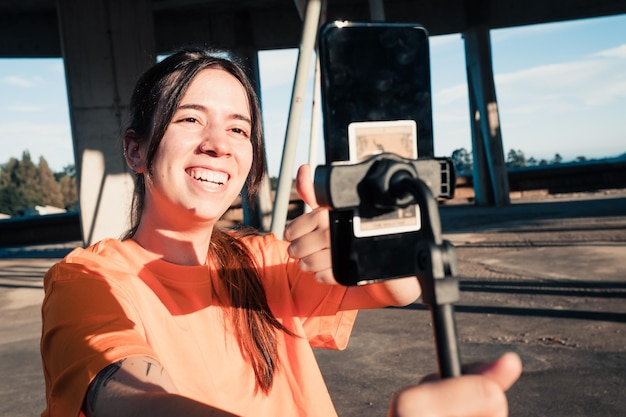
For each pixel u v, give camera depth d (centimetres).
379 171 63
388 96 72
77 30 1483
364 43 72
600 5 2527
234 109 135
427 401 44
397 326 665
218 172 133
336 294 138
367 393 465
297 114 630
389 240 71
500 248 1209
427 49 75
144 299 121
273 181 3111
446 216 2205
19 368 594
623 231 1297
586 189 3114
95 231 1493
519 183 3084
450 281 50
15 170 10162
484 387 44
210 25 2497
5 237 2631
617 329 580
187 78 132
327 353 575
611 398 418
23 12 2345
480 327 627
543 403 419
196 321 127
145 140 138
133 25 1505
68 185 10419
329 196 63
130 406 78
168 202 132
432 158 67
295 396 134
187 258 136
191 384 120
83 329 97
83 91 1487
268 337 134
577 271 898
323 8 665
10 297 1037
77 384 86
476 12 2542
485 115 2566
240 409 126
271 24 2530
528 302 723
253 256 145
